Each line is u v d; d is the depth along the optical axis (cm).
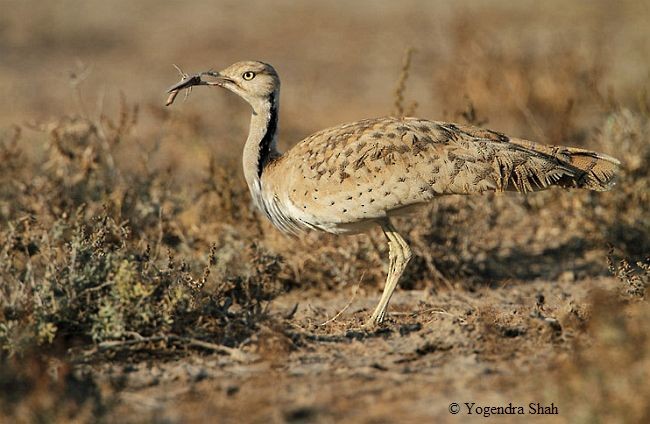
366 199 1334
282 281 1662
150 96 3250
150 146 2433
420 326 1323
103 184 1786
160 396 1062
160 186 1823
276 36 4272
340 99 3169
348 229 1399
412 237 1659
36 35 4244
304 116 2906
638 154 1856
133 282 1213
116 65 3800
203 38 4225
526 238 1903
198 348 1221
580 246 1838
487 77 2758
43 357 1145
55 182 1761
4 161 1825
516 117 2703
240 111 2734
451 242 1694
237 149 2075
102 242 1370
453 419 970
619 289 1320
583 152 1369
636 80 2727
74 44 4141
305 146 1408
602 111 2198
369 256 1652
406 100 3075
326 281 1664
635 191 1811
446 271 1672
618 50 3259
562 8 4238
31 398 991
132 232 1684
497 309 1432
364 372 1119
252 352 1202
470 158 1313
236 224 1783
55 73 3659
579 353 1066
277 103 1523
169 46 4103
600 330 1056
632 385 938
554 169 1328
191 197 1853
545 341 1201
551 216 1948
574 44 3198
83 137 1845
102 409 970
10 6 4756
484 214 1775
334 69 3662
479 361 1141
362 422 970
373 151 1328
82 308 1227
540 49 3231
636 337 1028
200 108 2895
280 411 998
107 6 4841
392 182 1322
